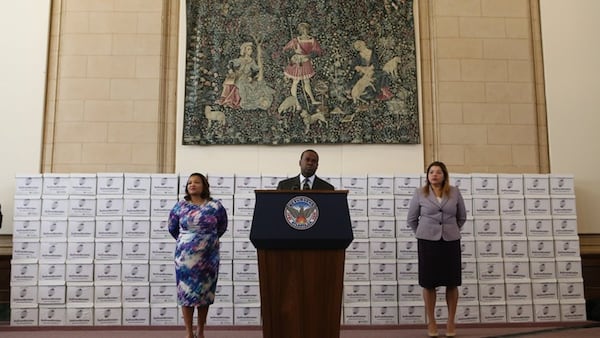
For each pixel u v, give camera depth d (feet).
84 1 25.45
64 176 21.66
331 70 25.03
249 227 21.43
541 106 25.49
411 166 24.72
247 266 21.20
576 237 21.99
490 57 25.66
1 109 24.39
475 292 21.35
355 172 24.57
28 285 20.92
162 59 25.13
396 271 21.36
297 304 12.32
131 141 24.49
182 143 24.56
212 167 24.49
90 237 21.31
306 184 17.79
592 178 25.00
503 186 22.15
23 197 21.48
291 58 25.08
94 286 21.02
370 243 21.47
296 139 24.50
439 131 24.97
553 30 26.02
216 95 24.81
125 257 21.21
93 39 25.20
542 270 21.68
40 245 21.24
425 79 25.50
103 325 20.76
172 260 21.26
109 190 21.61
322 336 12.23
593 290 24.36
